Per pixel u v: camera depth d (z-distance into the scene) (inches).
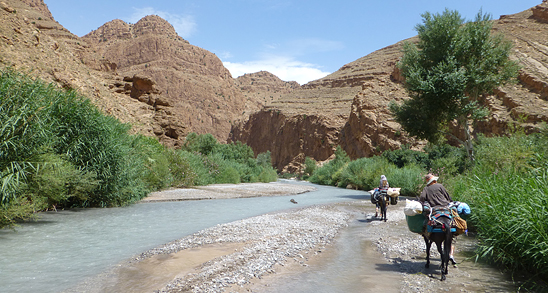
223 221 422.9
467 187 365.4
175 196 711.7
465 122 856.3
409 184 860.6
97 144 527.5
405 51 932.6
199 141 1857.8
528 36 2738.7
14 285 181.0
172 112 1975.9
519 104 1820.9
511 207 229.1
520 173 291.1
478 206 287.0
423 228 216.7
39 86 424.5
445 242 202.8
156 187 829.2
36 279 192.2
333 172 1972.2
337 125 4227.4
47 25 3287.4
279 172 4830.2
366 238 329.7
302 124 4815.5
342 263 238.1
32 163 386.3
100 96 1432.1
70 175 448.1
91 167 519.2
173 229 363.6
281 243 289.7
